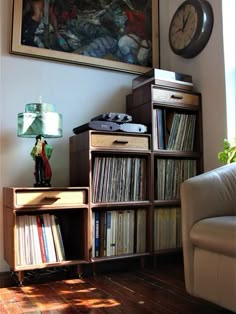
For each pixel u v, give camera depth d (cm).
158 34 278
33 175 226
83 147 215
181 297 167
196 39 244
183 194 158
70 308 153
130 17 267
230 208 164
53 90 238
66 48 242
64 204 197
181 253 241
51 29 238
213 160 239
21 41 228
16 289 182
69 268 214
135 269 221
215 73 239
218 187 163
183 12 258
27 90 229
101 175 215
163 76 237
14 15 226
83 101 247
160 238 230
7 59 225
